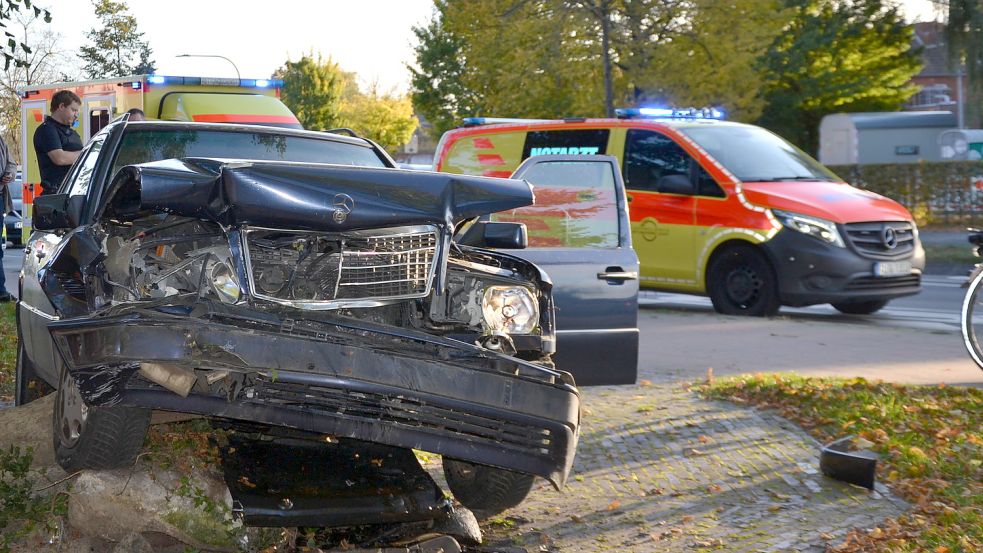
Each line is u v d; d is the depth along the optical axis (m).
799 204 12.25
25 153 17.72
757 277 12.53
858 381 8.12
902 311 13.40
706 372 9.27
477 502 5.46
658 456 6.43
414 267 4.93
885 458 6.14
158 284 4.66
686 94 24.11
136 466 4.64
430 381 4.40
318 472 4.95
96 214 4.94
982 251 8.81
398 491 4.87
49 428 5.46
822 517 5.26
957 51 26.08
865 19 37.47
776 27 24.09
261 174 4.52
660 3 23.11
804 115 39.03
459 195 4.89
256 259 4.66
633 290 6.80
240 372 4.20
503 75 23.98
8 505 4.64
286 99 65.81
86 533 4.52
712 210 12.68
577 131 13.55
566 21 22.80
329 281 4.77
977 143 26.98
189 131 6.34
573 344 6.62
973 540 4.73
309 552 4.56
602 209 7.37
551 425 4.57
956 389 7.94
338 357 4.29
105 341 4.18
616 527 5.21
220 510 4.48
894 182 25.72
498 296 5.16
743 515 5.32
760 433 6.91
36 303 5.99
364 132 72.69
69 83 16.62
